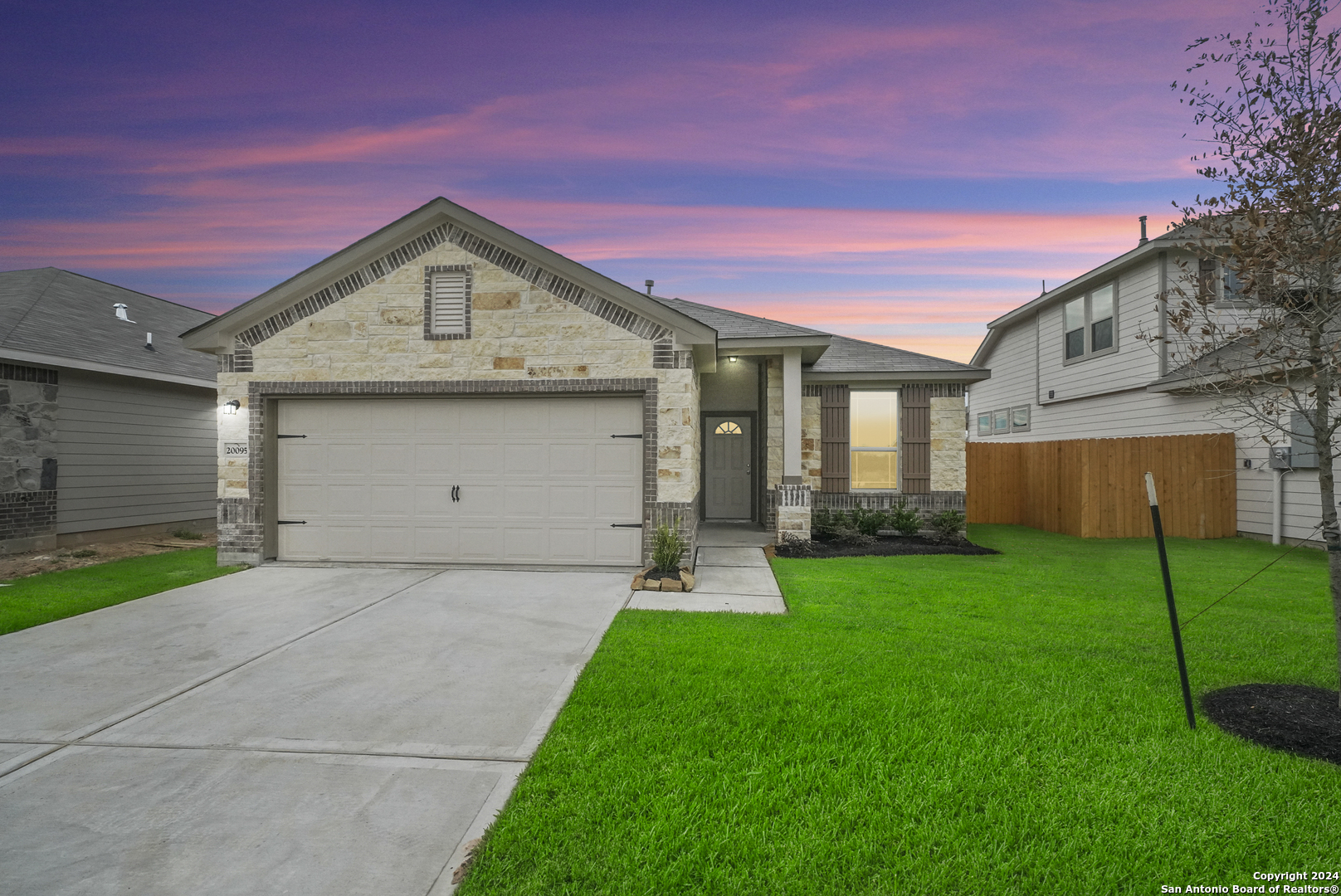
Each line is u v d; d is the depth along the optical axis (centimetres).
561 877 236
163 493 1275
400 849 258
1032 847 254
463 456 887
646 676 447
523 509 880
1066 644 521
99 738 364
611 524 870
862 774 311
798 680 436
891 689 417
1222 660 480
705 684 430
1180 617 605
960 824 269
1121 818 275
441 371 869
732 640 536
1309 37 368
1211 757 327
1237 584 764
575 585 766
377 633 575
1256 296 413
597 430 873
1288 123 367
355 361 878
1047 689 421
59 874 242
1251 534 1170
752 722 370
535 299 860
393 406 895
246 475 891
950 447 1242
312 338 883
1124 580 788
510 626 595
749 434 1410
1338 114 352
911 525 1177
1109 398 1475
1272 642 525
